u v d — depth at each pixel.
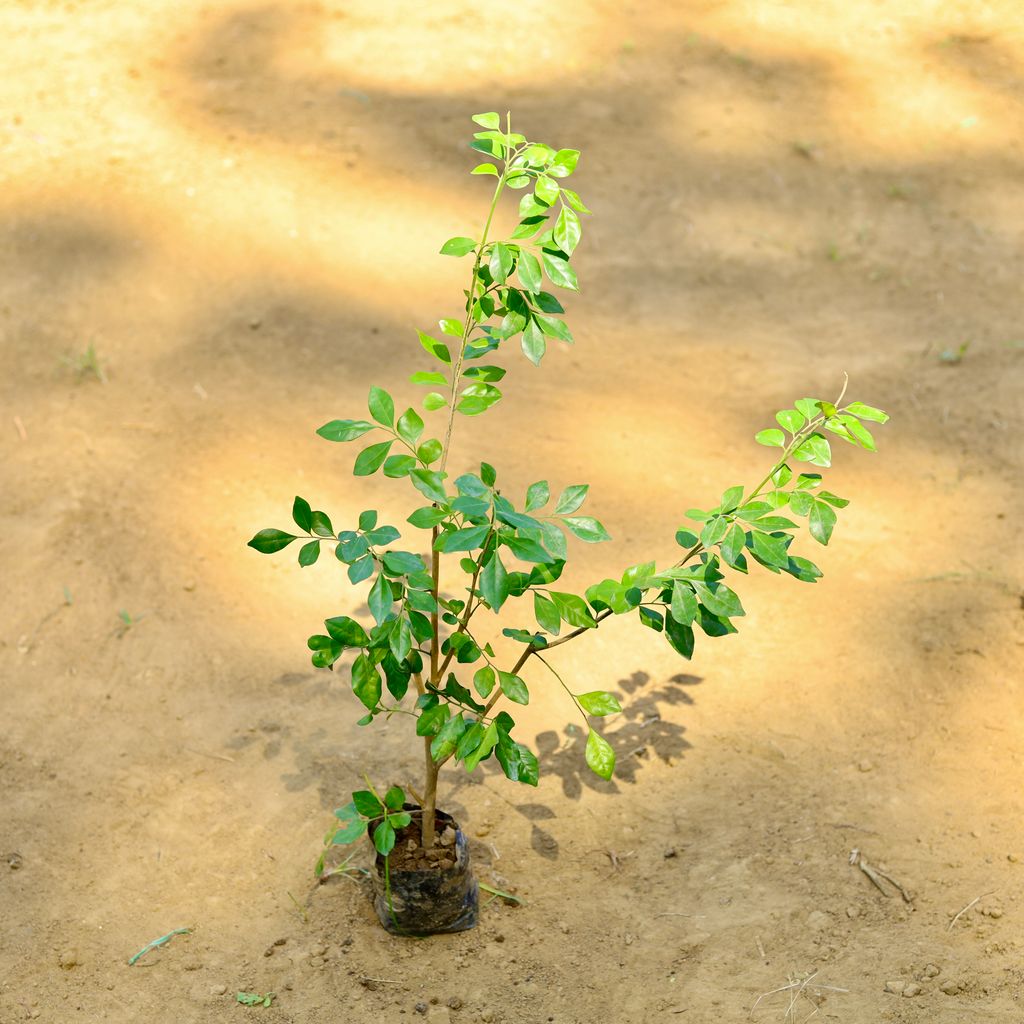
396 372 5.31
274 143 6.66
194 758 3.58
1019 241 6.52
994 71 7.99
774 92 7.66
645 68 7.80
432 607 2.46
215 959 3.00
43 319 5.45
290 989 2.93
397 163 6.63
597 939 3.08
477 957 3.03
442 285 5.88
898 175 7.01
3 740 3.62
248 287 5.73
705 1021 2.85
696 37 8.15
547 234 2.61
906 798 3.49
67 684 3.82
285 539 2.52
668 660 3.98
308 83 7.23
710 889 3.22
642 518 4.54
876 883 3.22
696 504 4.62
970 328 5.80
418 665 2.64
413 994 2.92
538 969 3.00
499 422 5.07
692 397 5.30
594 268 6.13
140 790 3.47
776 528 2.60
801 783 3.55
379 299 5.76
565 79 7.59
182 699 3.78
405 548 4.40
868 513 4.64
